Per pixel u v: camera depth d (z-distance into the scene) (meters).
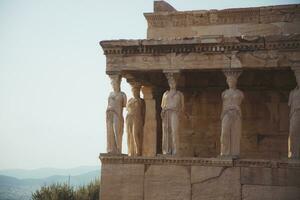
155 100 31.09
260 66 25.06
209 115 30.75
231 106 25.09
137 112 29.02
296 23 28.39
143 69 26.52
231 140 24.95
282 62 24.81
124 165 26.19
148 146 30.67
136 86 29.27
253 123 30.03
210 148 30.50
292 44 24.66
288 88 29.55
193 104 31.08
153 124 30.81
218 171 24.80
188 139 30.86
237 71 25.36
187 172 25.25
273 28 28.69
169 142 25.95
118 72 26.81
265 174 24.23
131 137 28.95
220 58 25.56
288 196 23.88
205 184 24.91
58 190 62.16
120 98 26.75
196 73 31.02
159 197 25.53
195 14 29.94
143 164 25.91
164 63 26.28
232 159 24.58
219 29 29.55
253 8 28.95
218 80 30.80
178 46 26.00
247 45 25.17
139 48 26.53
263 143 29.77
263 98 30.03
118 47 26.75
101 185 26.38
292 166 23.86
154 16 30.58
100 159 26.52
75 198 62.81
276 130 29.62
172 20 30.39
